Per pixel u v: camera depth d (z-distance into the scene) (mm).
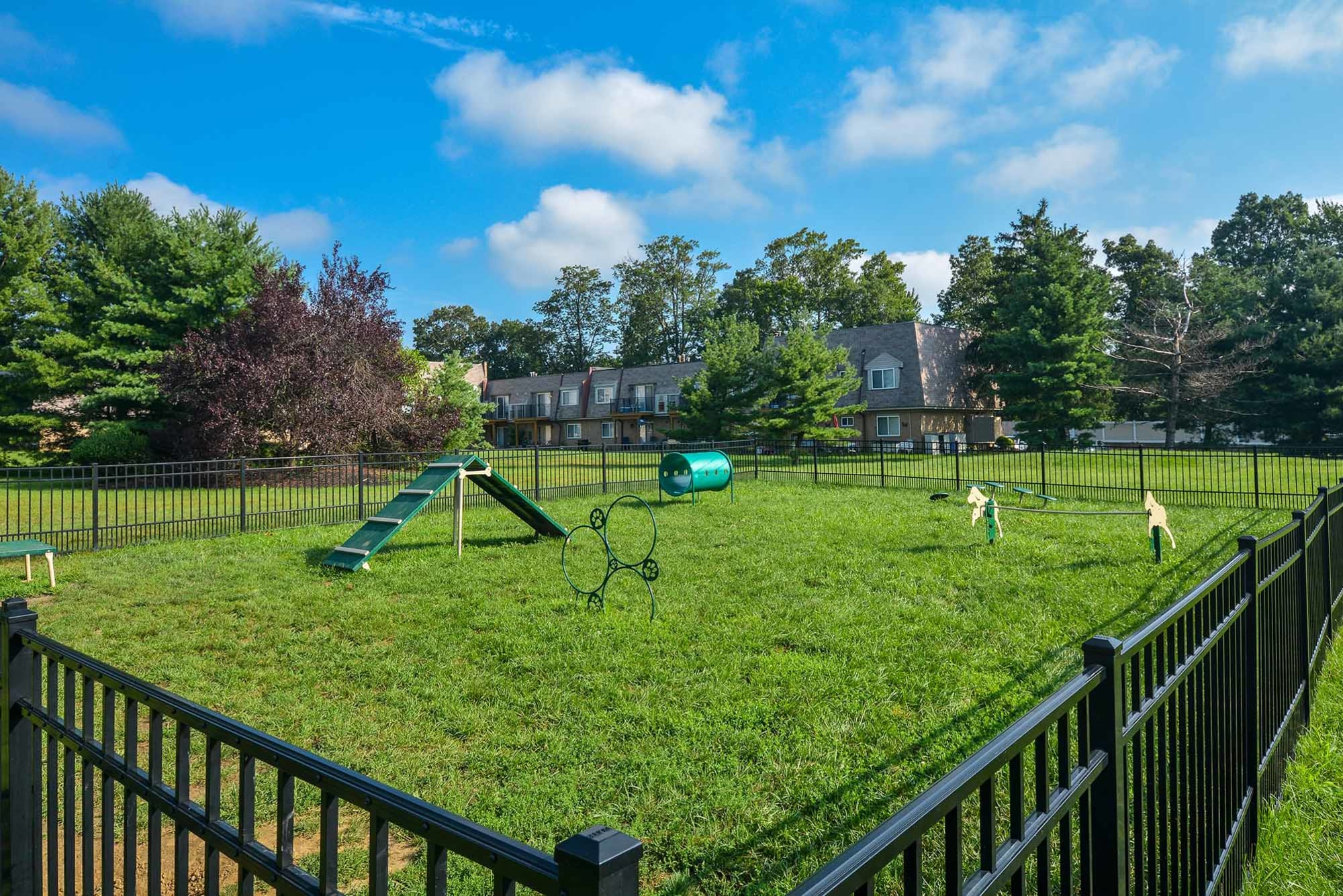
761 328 66688
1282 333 37312
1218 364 37156
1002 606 7383
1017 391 35125
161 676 5879
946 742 4422
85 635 7023
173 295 27906
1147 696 2299
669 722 4793
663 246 78500
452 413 27656
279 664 6180
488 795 3996
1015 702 4973
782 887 3217
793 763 4250
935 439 42000
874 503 15992
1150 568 8930
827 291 67938
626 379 61250
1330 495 6406
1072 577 8539
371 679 5789
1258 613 3654
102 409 28000
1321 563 5898
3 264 27484
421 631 6965
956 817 1335
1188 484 19188
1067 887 1742
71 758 2340
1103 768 1956
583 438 64750
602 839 966
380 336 25062
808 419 32125
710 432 35844
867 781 4012
